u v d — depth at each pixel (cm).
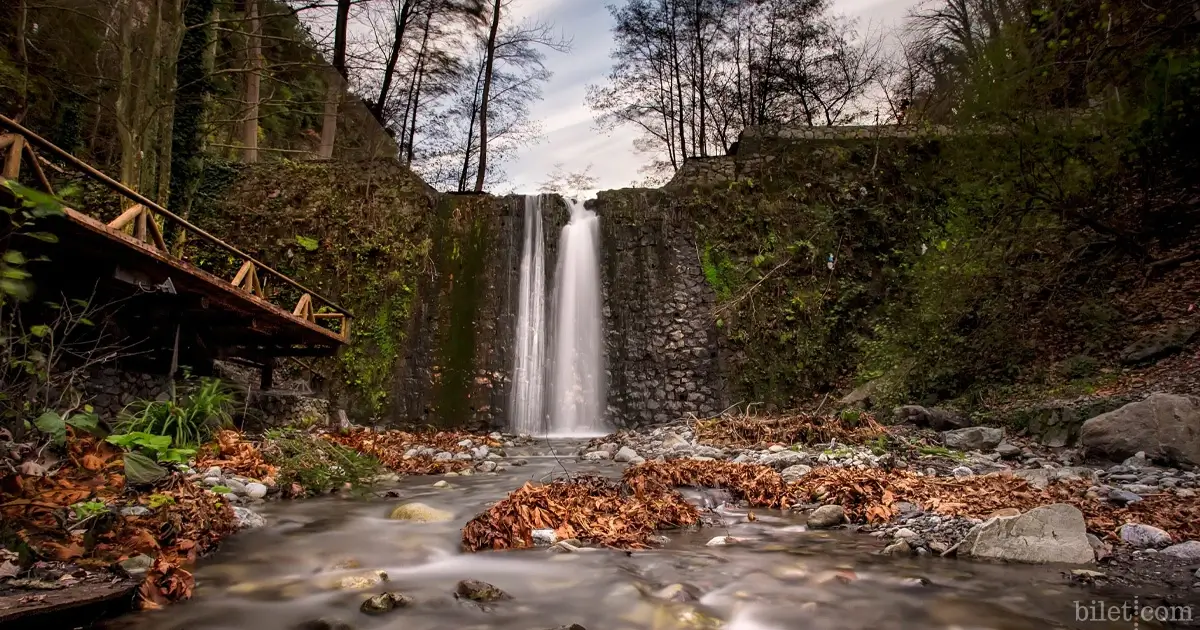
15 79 1352
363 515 521
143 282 683
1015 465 728
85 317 674
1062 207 990
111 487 450
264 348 1163
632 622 282
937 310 1195
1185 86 870
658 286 1630
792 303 1551
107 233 583
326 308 1541
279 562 378
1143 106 909
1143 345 934
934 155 1633
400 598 304
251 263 913
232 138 2086
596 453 967
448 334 1570
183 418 691
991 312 1122
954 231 1334
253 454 670
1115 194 1056
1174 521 428
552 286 1653
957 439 868
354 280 1569
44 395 589
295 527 473
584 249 1678
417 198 1667
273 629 271
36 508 379
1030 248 1120
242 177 1672
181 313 813
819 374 1494
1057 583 331
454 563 380
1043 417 870
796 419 1029
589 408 1562
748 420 1095
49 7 1305
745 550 405
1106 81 952
